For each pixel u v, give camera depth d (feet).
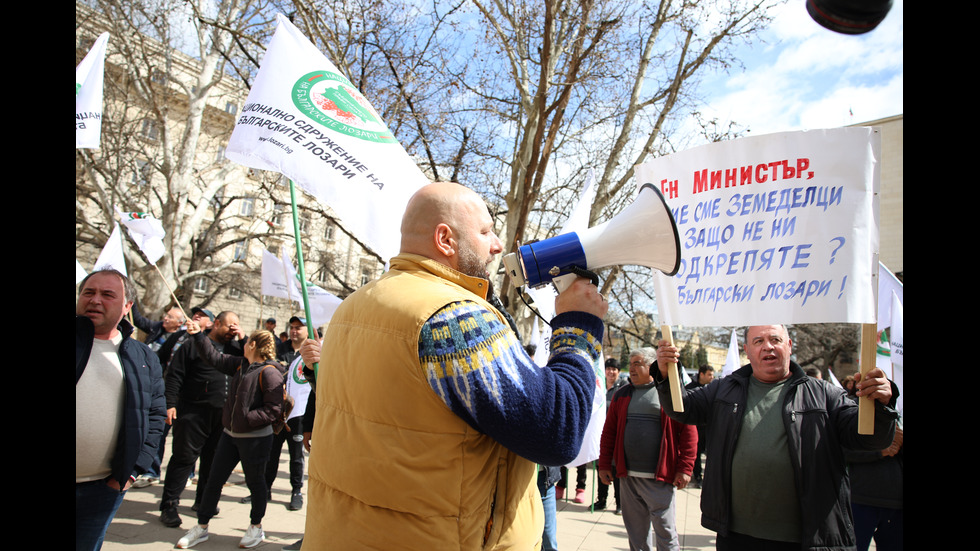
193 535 14.38
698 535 19.26
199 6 42.93
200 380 16.51
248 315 92.43
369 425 4.36
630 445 13.64
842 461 8.38
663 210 5.50
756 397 9.05
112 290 9.23
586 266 5.48
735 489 8.75
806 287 7.61
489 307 4.64
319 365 5.20
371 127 9.98
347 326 4.85
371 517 4.26
